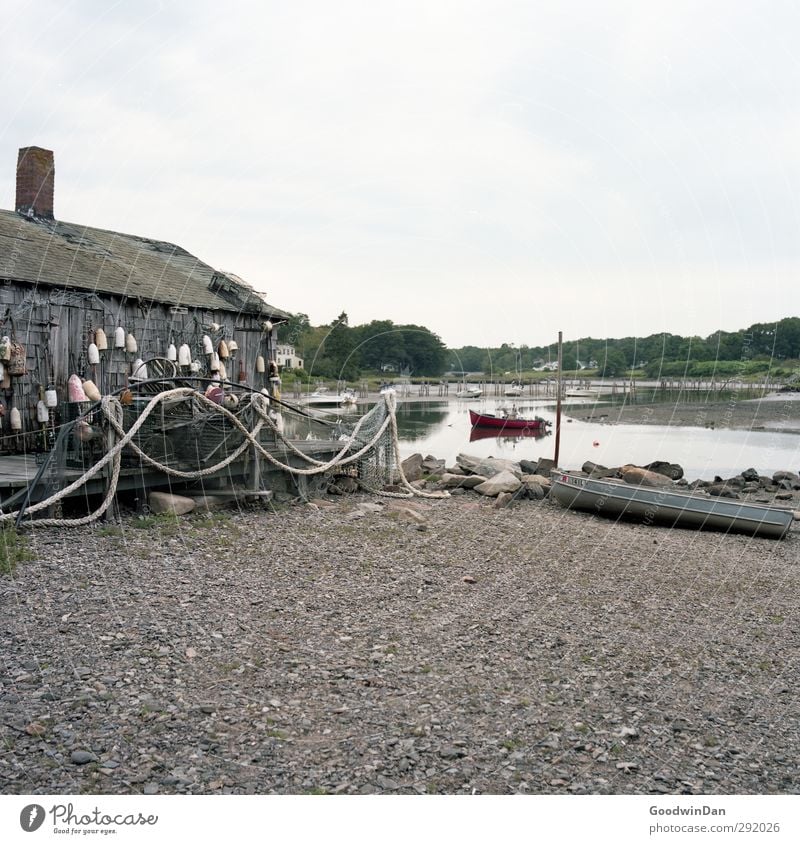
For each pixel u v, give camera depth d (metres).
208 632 7.76
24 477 11.64
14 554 9.61
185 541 11.16
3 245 16.08
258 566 10.28
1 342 14.07
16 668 6.63
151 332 18.61
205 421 13.56
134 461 12.55
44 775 5.20
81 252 18.61
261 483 14.59
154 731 5.79
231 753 5.58
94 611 8.06
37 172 19.81
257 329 22.73
